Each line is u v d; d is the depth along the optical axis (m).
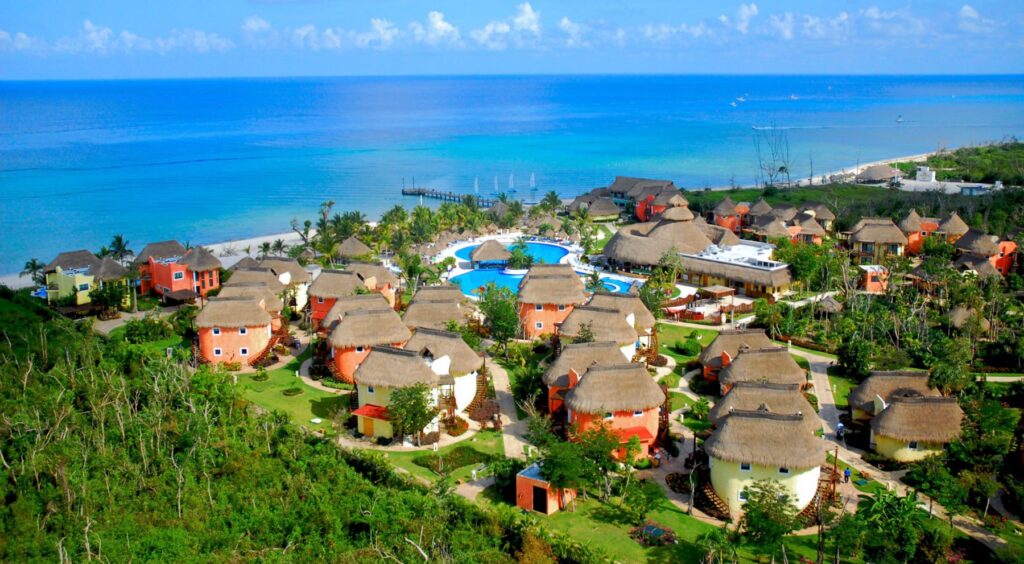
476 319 89.19
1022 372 74.44
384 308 75.31
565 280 86.81
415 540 45.91
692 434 62.31
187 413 62.16
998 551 45.28
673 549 46.59
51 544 46.75
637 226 133.75
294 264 99.69
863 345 74.56
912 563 45.47
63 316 92.88
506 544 47.19
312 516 49.34
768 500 46.97
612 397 58.28
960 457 54.44
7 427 59.41
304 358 80.19
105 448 57.56
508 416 66.12
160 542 46.84
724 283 105.44
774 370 66.50
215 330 77.06
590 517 50.50
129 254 118.75
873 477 55.75
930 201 148.75
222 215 178.88
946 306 91.25
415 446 60.41
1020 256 110.62
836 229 138.12
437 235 136.88
